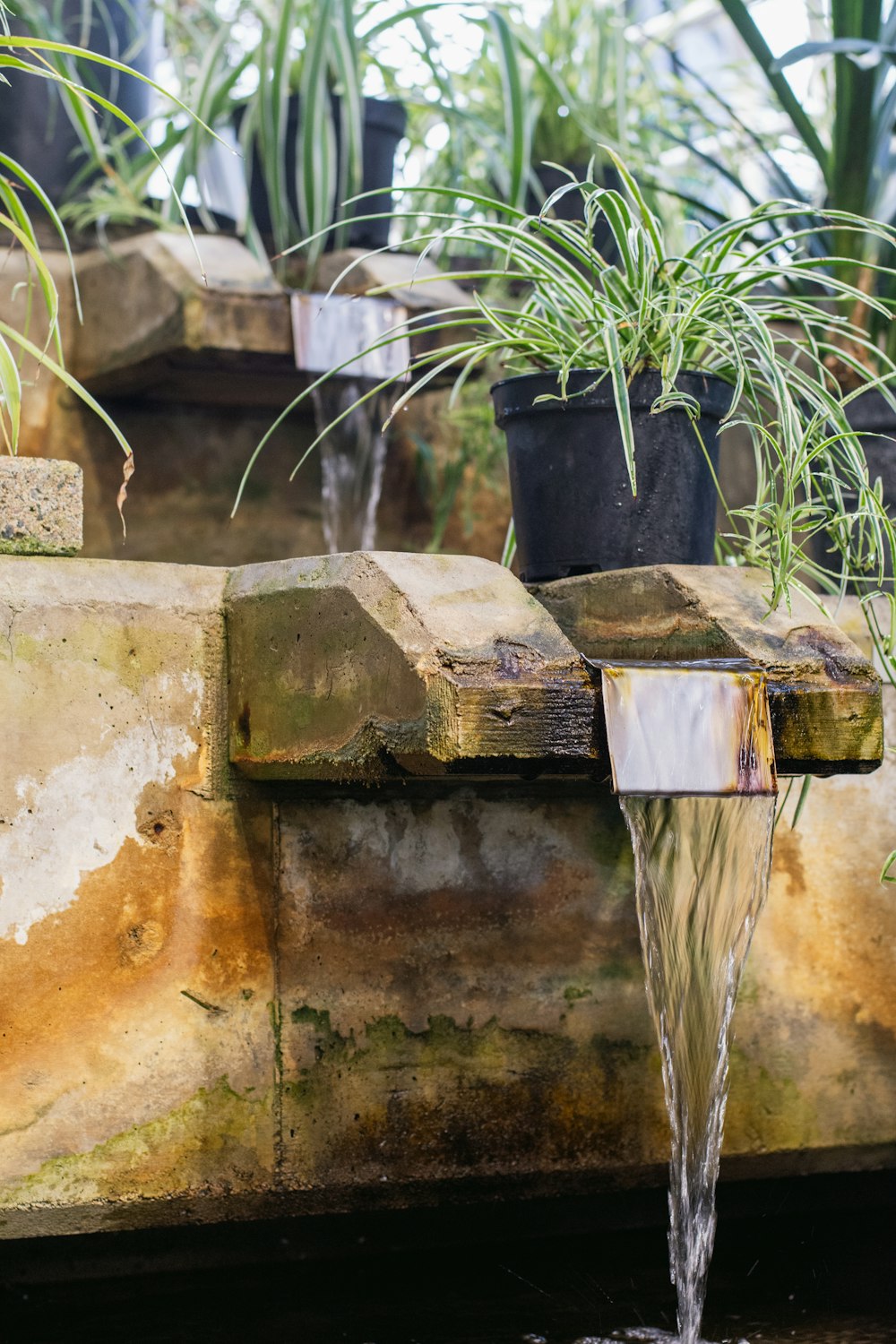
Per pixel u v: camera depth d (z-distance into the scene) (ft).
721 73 14.75
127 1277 6.66
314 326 9.94
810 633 5.91
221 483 11.33
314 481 11.64
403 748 5.18
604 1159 6.81
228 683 6.25
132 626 6.07
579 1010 6.82
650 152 12.48
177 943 6.08
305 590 5.78
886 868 6.90
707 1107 6.34
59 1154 5.79
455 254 11.56
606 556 6.75
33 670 5.86
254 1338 5.97
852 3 8.77
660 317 6.61
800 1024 7.22
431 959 6.56
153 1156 5.96
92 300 10.47
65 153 10.96
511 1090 6.65
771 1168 7.19
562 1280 6.75
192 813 6.16
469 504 11.88
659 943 6.10
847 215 6.77
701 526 6.89
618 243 6.89
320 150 10.57
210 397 10.99
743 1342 5.92
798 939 7.27
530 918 6.77
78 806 5.92
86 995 5.89
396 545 11.93
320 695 5.66
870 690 5.77
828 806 7.39
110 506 10.95
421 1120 6.47
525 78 11.87
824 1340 5.94
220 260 10.04
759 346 6.52
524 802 6.81
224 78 11.59
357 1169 6.34
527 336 7.24
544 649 5.24
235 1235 6.86
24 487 5.95
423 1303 6.40
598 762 5.21
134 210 10.37
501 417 7.08
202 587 6.26
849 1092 7.29
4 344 5.70
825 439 6.83
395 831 6.55
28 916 5.80
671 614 6.09
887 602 7.61
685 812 6.16
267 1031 6.22
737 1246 7.25
